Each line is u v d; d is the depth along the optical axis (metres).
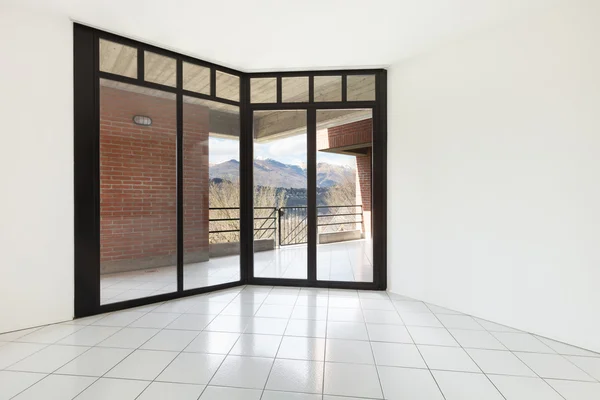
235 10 2.60
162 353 2.23
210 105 3.86
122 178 4.48
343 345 2.37
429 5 2.51
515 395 1.77
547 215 2.48
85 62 2.86
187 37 3.06
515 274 2.67
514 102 2.67
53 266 2.72
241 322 2.79
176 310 3.08
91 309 2.92
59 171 2.73
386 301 3.36
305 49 3.28
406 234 3.52
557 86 2.42
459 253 3.05
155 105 4.71
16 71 2.54
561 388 1.84
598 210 2.24
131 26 2.86
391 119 3.65
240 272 3.96
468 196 2.97
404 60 3.50
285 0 2.46
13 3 2.50
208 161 5.04
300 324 2.75
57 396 1.74
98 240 2.96
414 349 2.31
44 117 2.66
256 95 3.92
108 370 2.00
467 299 2.99
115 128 4.45
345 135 6.35
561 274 2.41
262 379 1.92
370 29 2.88
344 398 1.74
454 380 1.92
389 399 1.74
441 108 3.18
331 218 6.92
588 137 2.28
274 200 4.32
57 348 2.28
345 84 3.77
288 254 5.71
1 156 2.49
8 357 2.15
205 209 5.06
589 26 2.27
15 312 2.56
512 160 2.68
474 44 2.92
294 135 4.40
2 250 2.50
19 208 2.56
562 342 2.41
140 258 4.59
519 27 2.63
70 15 2.69
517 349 2.31
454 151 3.08
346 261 5.25
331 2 2.48
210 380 1.90
